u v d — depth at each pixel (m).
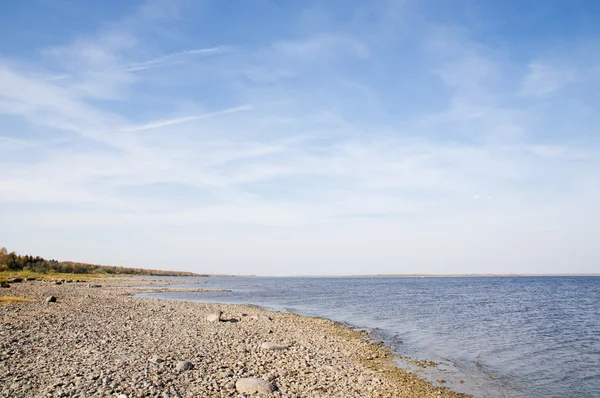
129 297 59.97
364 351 26.27
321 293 99.50
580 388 20.20
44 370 15.34
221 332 28.53
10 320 27.70
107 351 19.42
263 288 130.00
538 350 29.23
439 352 27.41
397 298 81.12
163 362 17.80
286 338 28.33
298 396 15.01
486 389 19.34
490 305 66.19
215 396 13.82
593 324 44.09
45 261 161.00
